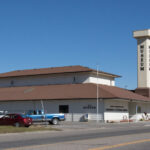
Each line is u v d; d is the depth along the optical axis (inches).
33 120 1389.0
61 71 2105.1
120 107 1904.5
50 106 1887.3
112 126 1333.7
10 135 872.9
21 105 1978.3
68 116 1820.9
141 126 1347.2
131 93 2190.0
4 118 1245.1
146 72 2358.5
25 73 2299.5
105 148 535.8
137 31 2381.9
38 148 537.6
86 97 1765.5
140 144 596.4
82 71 1998.0
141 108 2194.9
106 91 1792.6
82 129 1131.9
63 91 1931.6
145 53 2370.8
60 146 566.3
